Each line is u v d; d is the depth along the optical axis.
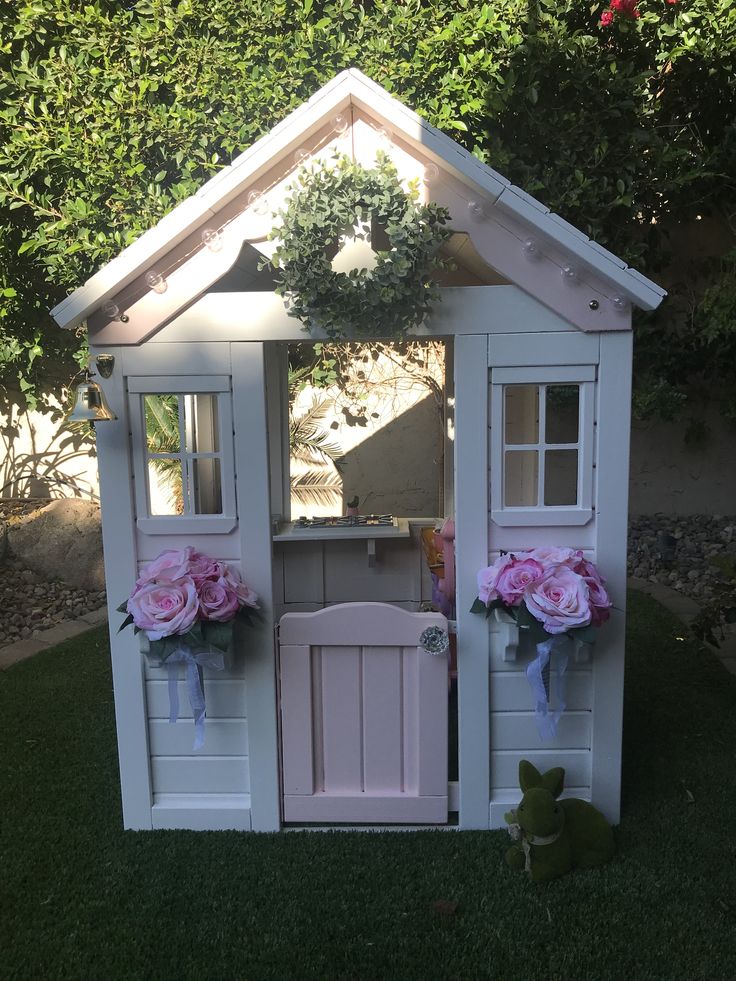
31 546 6.08
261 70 4.63
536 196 4.80
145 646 2.48
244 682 2.68
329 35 4.62
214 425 2.71
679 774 3.13
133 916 2.31
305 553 3.83
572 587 2.38
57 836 2.72
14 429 6.68
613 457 2.54
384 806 2.74
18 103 4.67
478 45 4.60
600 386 2.50
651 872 2.49
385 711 2.72
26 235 5.05
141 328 2.48
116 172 4.69
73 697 3.96
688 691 3.97
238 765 2.73
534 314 2.48
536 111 4.69
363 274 2.37
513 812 2.56
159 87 4.75
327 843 2.66
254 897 2.38
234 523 2.59
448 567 3.13
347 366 6.66
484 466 2.55
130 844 2.67
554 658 2.51
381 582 3.87
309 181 2.33
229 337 2.50
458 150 2.31
